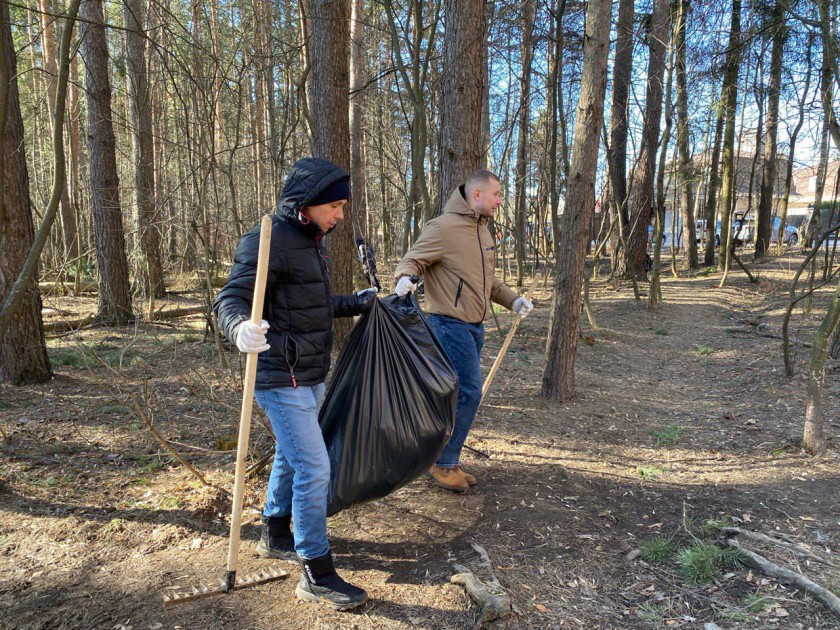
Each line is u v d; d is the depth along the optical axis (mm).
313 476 2436
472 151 5352
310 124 7105
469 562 2854
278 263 2357
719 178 19375
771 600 2672
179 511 3256
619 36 13844
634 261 17531
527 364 7426
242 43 7480
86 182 14320
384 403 2676
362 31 12234
